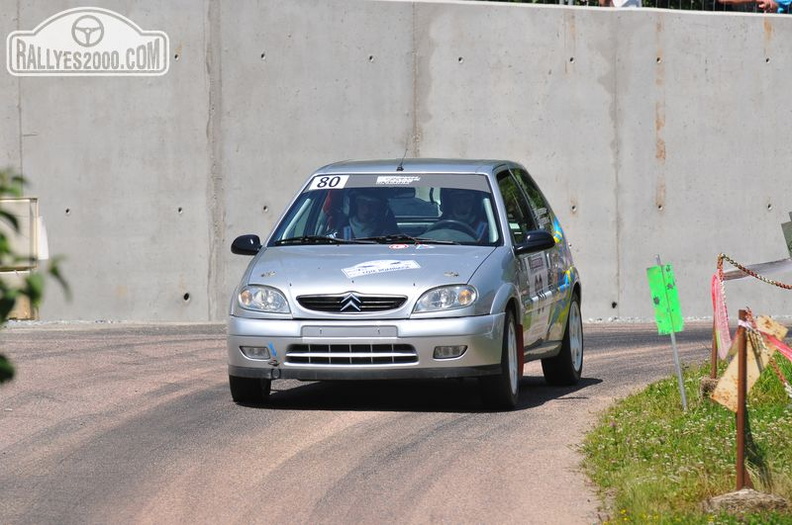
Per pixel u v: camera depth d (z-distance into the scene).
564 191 74.94
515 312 38.41
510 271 38.19
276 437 33.53
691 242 76.38
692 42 76.31
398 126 73.06
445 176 41.41
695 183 76.38
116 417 36.69
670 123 76.06
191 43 70.31
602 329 66.94
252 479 28.67
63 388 41.94
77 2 69.38
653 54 75.75
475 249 38.66
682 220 76.25
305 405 38.78
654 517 24.00
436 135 73.56
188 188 70.31
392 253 38.19
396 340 35.91
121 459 30.88
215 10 70.50
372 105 72.69
